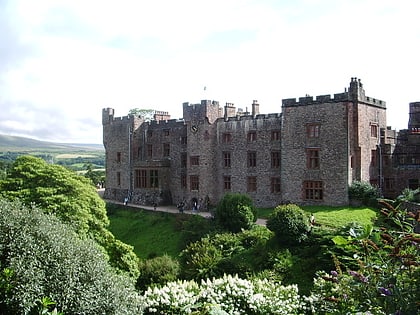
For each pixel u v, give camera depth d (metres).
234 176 44.53
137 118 56.06
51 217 12.09
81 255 10.84
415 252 6.30
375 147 38.47
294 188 38.00
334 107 35.69
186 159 49.88
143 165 52.38
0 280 8.83
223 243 29.89
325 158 36.06
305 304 14.52
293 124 38.22
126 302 11.33
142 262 26.64
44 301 8.47
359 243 7.18
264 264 25.61
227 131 45.28
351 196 34.47
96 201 24.22
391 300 5.88
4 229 9.89
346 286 6.88
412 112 44.28
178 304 13.32
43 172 23.42
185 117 48.31
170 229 39.25
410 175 38.59
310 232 26.58
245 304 14.02
